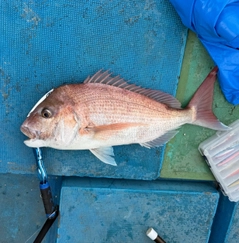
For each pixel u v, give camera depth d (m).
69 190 0.71
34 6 0.64
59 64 0.66
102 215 0.73
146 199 0.73
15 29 0.64
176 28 0.67
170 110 0.64
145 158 0.72
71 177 0.75
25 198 0.77
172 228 0.75
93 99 0.59
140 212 0.74
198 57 0.68
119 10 0.65
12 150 0.70
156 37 0.67
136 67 0.68
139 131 0.63
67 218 0.72
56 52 0.66
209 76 0.65
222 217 0.78
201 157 0.74
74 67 0.67
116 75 0.68
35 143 0.59
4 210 0.77
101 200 0.72
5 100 0.67
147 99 0.62
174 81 0.69
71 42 0.66
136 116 0.62
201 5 0.59
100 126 0.60
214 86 0.69
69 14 0.65
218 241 0.78
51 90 0.62
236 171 0.72
